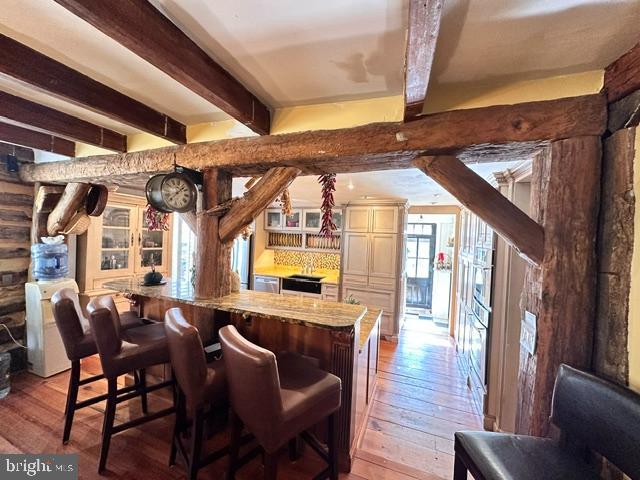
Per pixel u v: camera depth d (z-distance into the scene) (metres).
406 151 1.54
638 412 1.03
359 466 1.88
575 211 1.31
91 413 2.27
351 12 1.01
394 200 4.39
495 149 1.49
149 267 4.05
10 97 1.70
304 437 1.65
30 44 1.26
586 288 1.30
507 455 1.20
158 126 1.90
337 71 1.39
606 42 1.12
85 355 1.99
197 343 1.47
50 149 2.36
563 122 1.32
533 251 1.40
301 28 1.11
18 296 2.89
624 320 1.16
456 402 2.71
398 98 1.58
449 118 1.46
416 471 1.86
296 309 1.95
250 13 1.04
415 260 6.48
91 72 1.47
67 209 2.77
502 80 1.41
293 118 1.77
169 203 2.01
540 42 1.13
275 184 1.95
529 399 1.46
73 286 2.99
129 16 0.96
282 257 5.68
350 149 1.63
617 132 1.22
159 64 1.11
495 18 1.01
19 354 2.88
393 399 2.73
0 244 2.76
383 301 4.44
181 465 1.79
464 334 3.47
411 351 4.00
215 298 2.15
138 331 2.09
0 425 2.12
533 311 1.46
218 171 2.07
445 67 1.31
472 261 3.09
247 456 1.54
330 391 1.46
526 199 2.20
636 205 1.14
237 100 1.49
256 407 1.23
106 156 2.38
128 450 1.91
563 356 1.33
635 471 1.01
